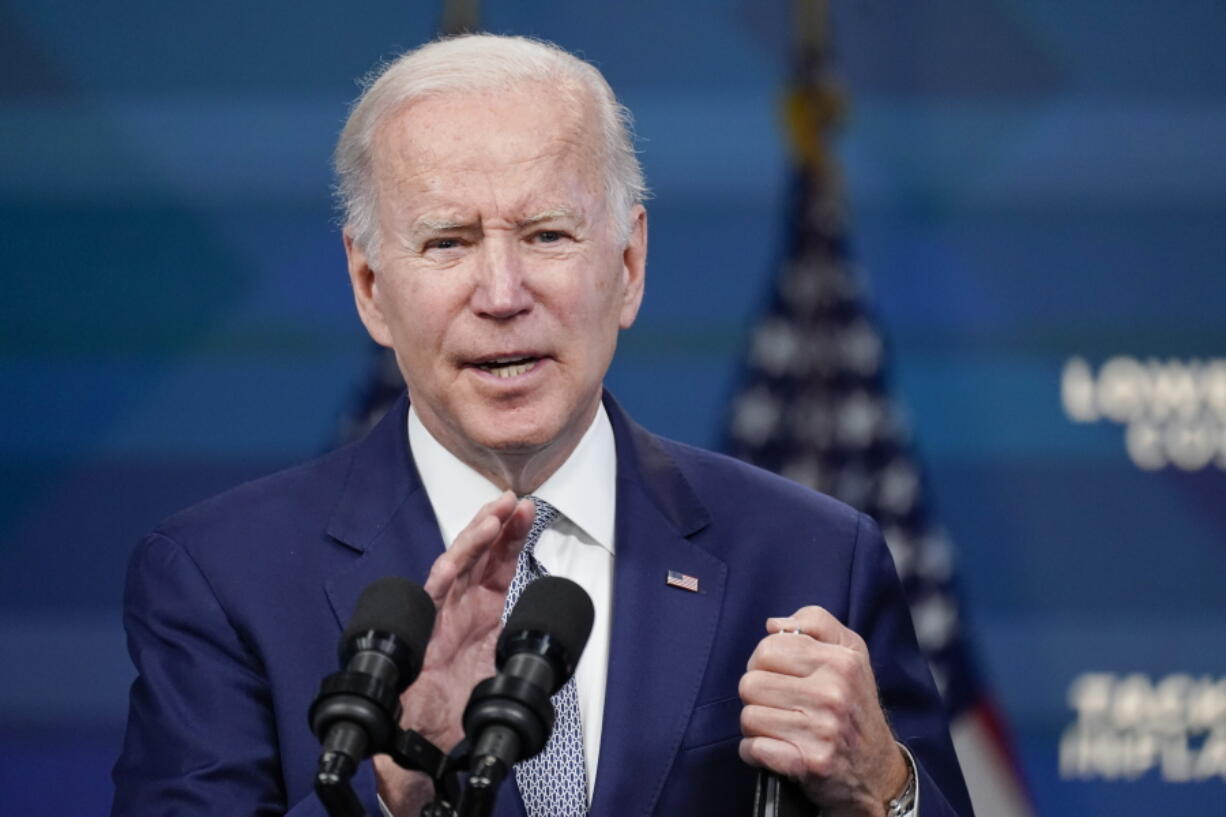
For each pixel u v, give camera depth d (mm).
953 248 12594
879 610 7016
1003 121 12648
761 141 12469
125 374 11805
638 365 12367
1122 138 12672
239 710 6363
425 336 6320
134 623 6727
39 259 11758
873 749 6090
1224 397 12633
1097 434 12633
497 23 12203
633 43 12367
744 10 12469
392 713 4785
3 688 11570
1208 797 12547
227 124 11953
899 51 12609
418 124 6336
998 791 12391
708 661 6523
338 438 11969
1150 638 12570
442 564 5414
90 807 11609
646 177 12383
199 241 11906
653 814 6227
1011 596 12531
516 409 6312
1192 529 12617
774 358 12438
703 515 6934
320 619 6496
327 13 12047
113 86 11852
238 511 6836
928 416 12562
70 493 11711
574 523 6715
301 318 11969
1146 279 12664
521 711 4797
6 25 11758
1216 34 12742
